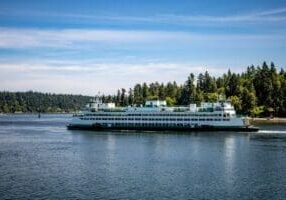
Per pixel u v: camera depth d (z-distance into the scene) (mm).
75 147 185000
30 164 139875
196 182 113125
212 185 109875
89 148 181000
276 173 124375
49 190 104688
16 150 175375
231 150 171375
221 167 133750
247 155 157625
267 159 148500
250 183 112062
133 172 125938
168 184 110750
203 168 132125
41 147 185625
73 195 100375
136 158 152125
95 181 114000
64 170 129250
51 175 121688
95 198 98000
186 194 101562
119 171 127500
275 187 108000
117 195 100500
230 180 115312
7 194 101188
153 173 124375
